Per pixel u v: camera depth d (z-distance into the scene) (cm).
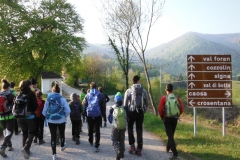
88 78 5744
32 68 3525
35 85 793
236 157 637
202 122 1562
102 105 714
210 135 917
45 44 3359
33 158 636
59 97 630
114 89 5359
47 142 811
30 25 3356
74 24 3912
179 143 783
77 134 786
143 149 735
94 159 632
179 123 1244
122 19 1531
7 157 638
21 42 3331
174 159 623
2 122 649
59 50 3469
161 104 654
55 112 621
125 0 1499
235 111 1525
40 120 772
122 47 1736
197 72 905
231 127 1388
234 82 1997
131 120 674
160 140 853
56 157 623
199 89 905
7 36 3294
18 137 869
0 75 3566
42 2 3625
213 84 904
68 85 6253
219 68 902
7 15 3372
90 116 699
